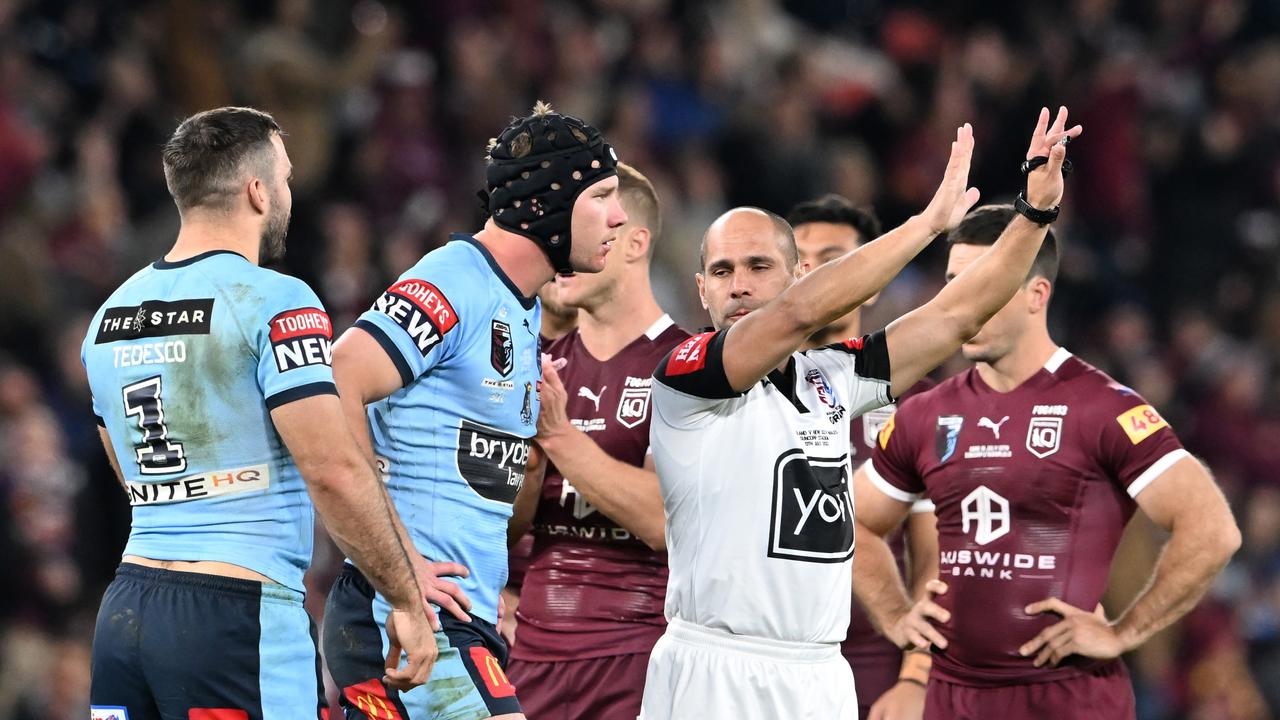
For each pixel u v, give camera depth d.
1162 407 46.44
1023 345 19.56
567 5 52.69
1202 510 18.64
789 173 49.69
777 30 56.75
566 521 20.30
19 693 31.00
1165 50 58.94
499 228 16.72
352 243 39.91
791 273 17.58
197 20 43.78
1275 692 40.31
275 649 15.38
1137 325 47.75
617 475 18.83
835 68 54.44
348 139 44.38
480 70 47.59
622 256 20.17
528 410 16.92
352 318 38.62
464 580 16.38
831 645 17.12
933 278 46.22
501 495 16.72
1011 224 16.62
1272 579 42.28
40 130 40.72
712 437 16.59
